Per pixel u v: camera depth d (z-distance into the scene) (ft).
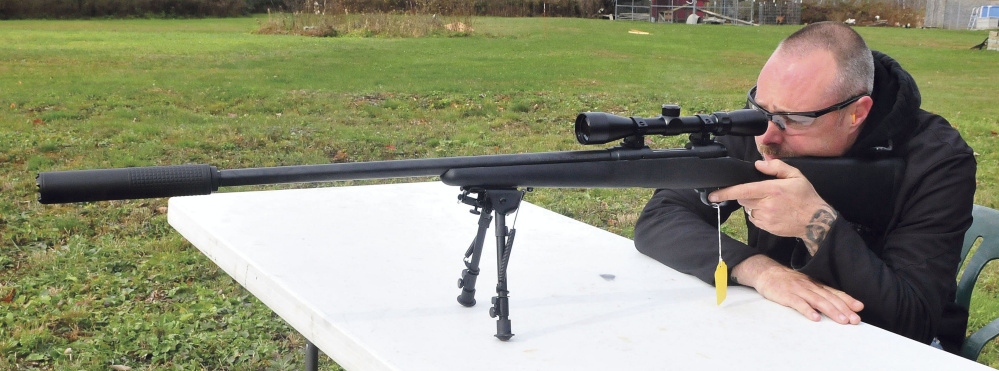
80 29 91.61
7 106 34.76
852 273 6.39
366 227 8.51
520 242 8.22
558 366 5.25
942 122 7.25
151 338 13.37
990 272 16.92
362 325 5.85
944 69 67.15
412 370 5.14
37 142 27.66
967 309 7.78
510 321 5.71
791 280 6.56
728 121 6.43
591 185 6.04
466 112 37.37
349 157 27.55
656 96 44.55
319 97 40.63
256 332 13.92
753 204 6.52
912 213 6.90
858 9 134.41
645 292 6.74
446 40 82.17
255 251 7.53
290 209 9.17
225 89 42.34
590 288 6.82
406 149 28.99
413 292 6.57
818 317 6.13
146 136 29.63
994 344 13.79
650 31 104.37
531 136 31.99
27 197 21.06
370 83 46.57
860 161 6.91
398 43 77.51
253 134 30.30
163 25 103.71
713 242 7.20
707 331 5.88
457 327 5.87
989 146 31.58
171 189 5.15
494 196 5.79
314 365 9.53
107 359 12.75
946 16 129.49
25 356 12.89
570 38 88.33
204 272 16.44
